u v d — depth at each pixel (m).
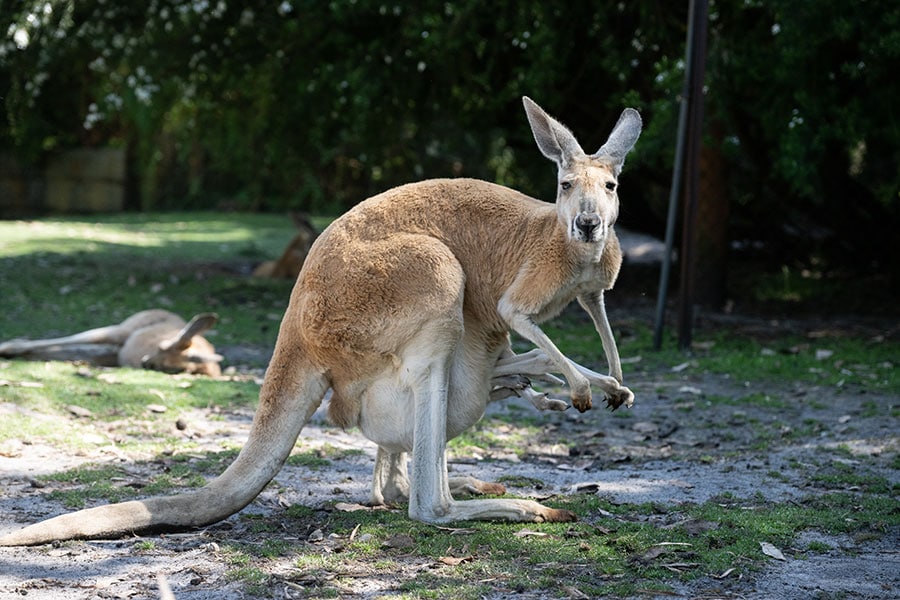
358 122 14.10
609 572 3.95
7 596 3.61
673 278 15.51
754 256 17.31
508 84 12.76
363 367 4.57
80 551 4.12
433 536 4.34
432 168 23.19
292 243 15.10
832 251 15.68
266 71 14.31
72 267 15.25
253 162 16.28
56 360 8.34
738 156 13.44
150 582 3.78
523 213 4.64
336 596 3.65
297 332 4.66
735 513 4.81
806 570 4.06
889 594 3.82
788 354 9.80
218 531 4.47
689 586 3.85
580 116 14.07
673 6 11.74
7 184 27.23
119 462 5.62
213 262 17.02
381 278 4.50
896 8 9.38
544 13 11.30
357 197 29.06
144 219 26.14
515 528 4.48
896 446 6.39
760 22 11.07
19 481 5.15
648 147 10.55
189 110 16.94
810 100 10.09
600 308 4.72
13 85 14.16
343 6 12.31
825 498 5.16
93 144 28.50
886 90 10.02
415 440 4.49
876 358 9.50
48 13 13.95
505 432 6.82
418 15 12.20
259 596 3.64
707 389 8.30
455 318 4.50
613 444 6.54
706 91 10.87
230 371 8.66
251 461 4.55
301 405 4.64
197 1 13.87
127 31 14.12
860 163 14.94
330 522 4.59
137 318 8.61
